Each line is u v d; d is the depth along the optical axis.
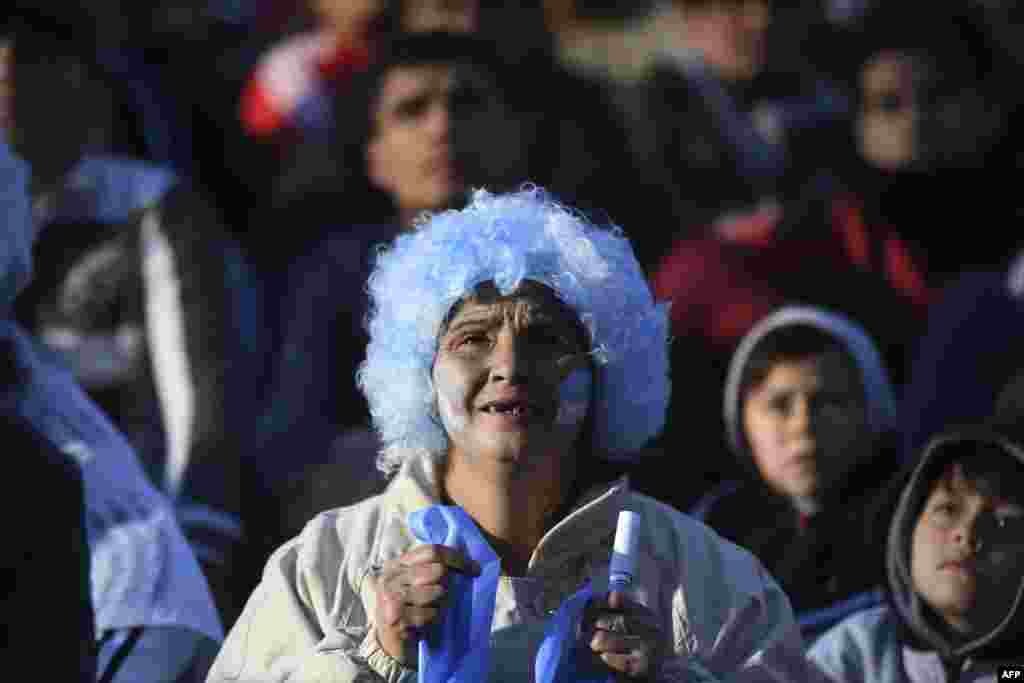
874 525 12.05
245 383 15.85
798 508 14.12
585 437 9.80
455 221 9.76
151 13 22.02
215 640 11.98
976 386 16.62
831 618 13.27
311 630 9.43
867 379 14.27
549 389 9.47
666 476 15.88
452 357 9.52
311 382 17.20
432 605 8.87
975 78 18.75
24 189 11.17
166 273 15.77
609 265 9.64
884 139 18.81
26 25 15.71
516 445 9.43
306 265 18.27
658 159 20.80
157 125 19.22
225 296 15.92
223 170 21.34
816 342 14.28
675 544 9.82
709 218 20.45
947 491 11.65
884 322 17.86
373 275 10.05
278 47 22.11
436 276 9.55
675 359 17.30
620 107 21.11
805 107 20.56
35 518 9.10
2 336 12.22
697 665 9.28
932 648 11.72
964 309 16.94
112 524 12.16
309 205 20.56
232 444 15.25
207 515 14.76
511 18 20.50
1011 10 22.23
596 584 9.47
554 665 9.01
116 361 15.61
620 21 22.95
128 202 16.00
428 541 9.16
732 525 14.30
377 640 8.99
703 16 21.58
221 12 22.47
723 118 20.88
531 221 9.67
